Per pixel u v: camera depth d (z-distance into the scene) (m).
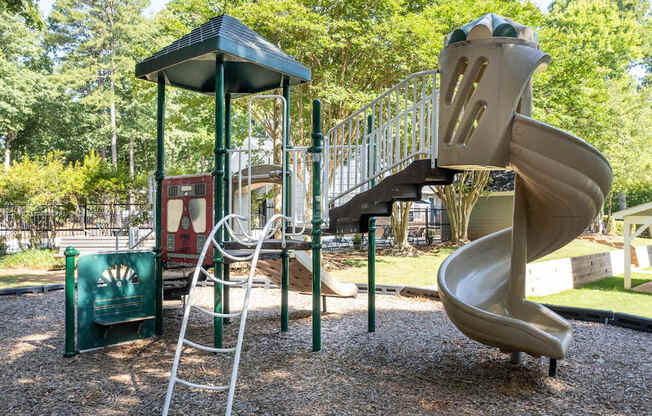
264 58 5.18
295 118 13.57
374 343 5.42
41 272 12.27
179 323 6.52
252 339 5.62
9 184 15.02
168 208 5.93
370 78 12.79
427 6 12.32
